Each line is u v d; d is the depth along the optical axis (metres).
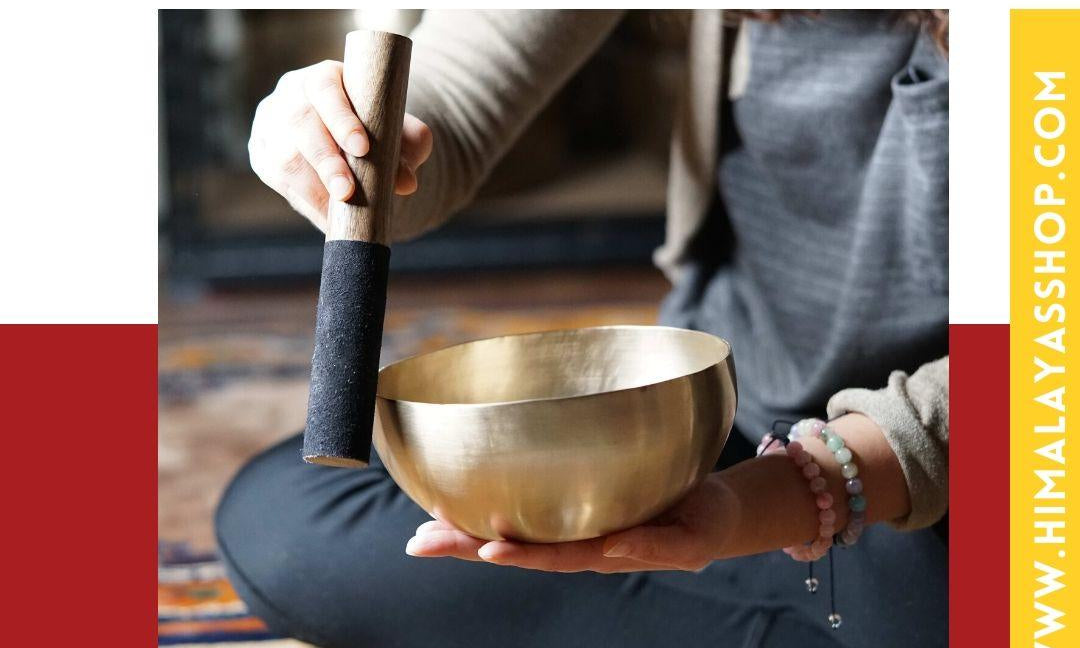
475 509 0.62
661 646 0.93
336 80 0.66
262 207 2.88
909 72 0.92
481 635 0.93
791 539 0.78
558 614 0.93
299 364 2.29
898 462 0.80
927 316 0.94
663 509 0.65
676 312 1.17
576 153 3.11
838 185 0.98
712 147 1.07
